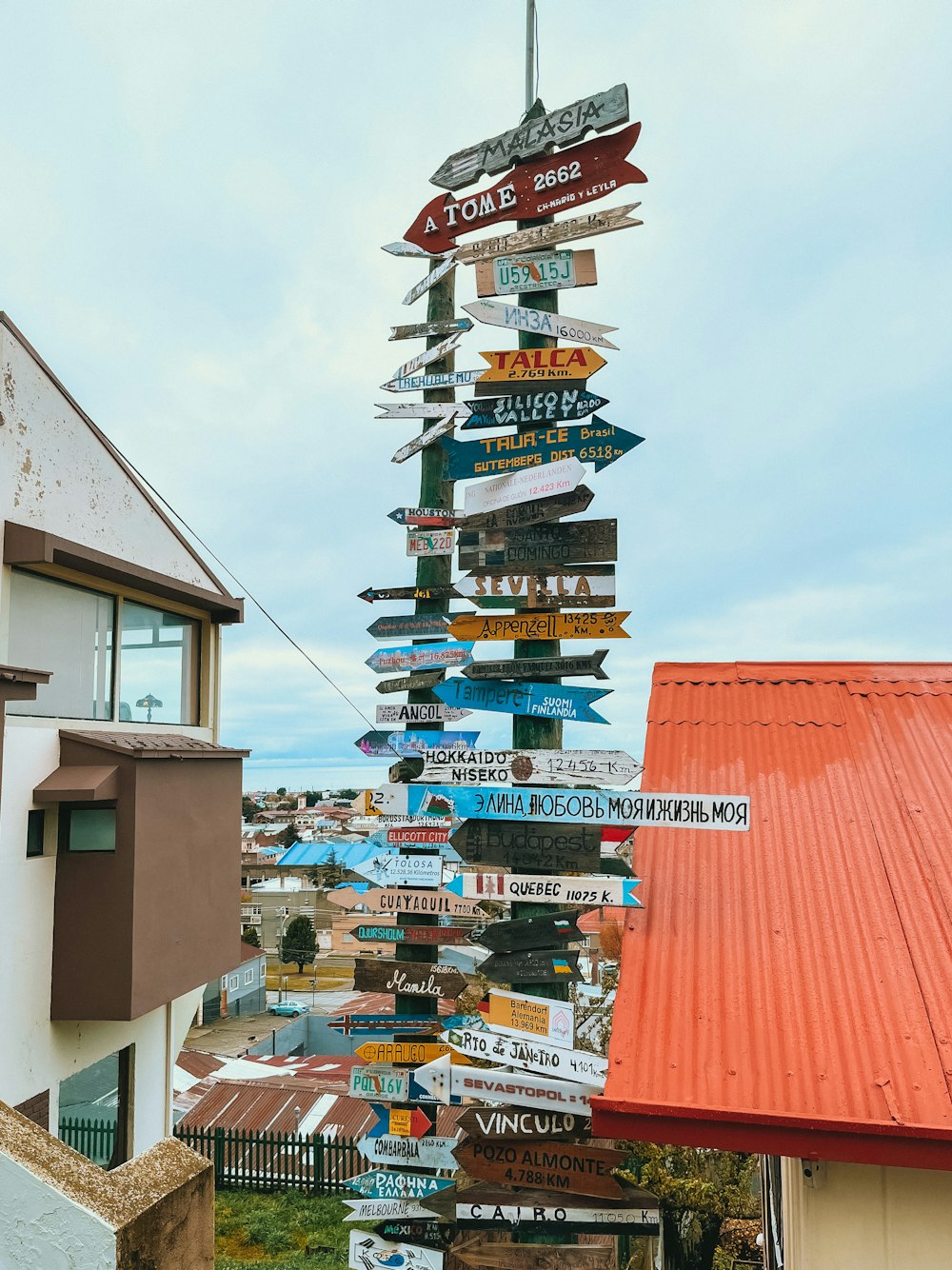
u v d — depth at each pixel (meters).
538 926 5.86
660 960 5.21
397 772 8.22
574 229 6.46
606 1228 5.40
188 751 10.05
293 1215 13.61
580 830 5.87
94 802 9.10
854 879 5.65
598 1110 4.30
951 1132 3.90
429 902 8.19
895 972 4.89
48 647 9.54
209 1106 18.34
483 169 6.79
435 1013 8.24
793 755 6.96
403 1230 7.01
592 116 6.36
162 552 11.77
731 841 6.15
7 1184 2.14
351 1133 16.33
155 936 9.27
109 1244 2.09
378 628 9.05
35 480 9.36
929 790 6.38
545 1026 5.50
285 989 56.19
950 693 7.51
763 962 5.10
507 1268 5.43
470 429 6.71
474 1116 5.55
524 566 6.38
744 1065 4.43
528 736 6.35
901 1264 4.22
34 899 8.72
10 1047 8.27
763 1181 9.13
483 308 6.50
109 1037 9.94
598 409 6.38
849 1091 4.21
